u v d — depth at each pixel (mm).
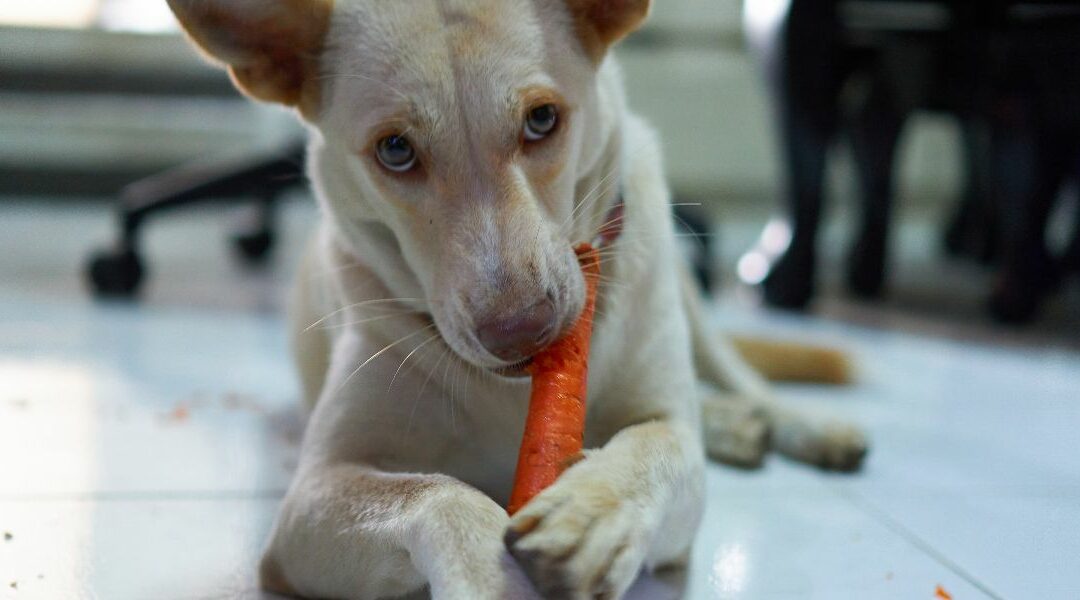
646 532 656
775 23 1625
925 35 1710
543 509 633
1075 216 1804
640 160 845
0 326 1439
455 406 766
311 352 927
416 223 734
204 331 1472
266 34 767
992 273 2203
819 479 921
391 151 730
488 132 717
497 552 647
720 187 2893
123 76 2797
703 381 1062
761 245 1845
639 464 689
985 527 827
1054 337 1522
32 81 2748
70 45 2729
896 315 1723
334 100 760
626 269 789
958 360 1361
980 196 2326
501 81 718
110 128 2824
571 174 750
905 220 2971
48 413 1027
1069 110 1438
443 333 717
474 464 788
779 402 1015
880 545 796
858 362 1230
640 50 2717
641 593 724
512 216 709
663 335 803
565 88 743
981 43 1605
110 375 1166
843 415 1085
